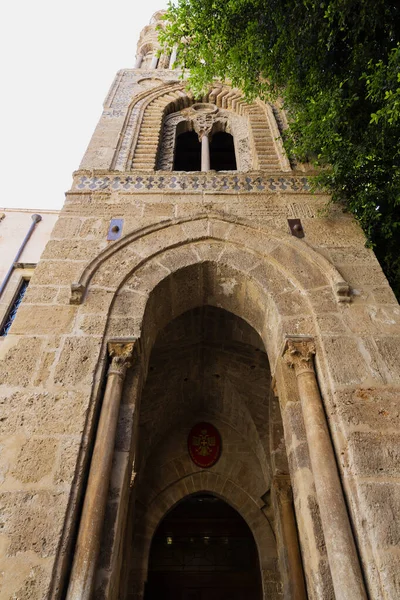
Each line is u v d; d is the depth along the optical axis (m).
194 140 12.96
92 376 4.99
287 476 9.25
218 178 8.20
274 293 6.00
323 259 6.34
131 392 5.19
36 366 5.06
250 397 10.45
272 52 7.68
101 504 4.07
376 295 5.93
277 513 9.36
